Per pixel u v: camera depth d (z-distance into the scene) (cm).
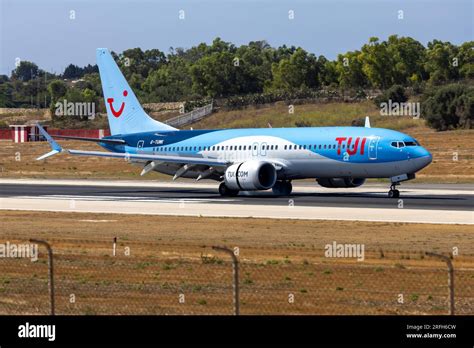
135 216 12106
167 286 6725
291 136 15362
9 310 5928
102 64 18225
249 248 8250
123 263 7800
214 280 6938
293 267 7394
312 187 17838
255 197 15150
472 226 10244
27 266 7712
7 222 11588
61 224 11238
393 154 14112
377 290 6425
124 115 18088
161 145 17262
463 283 6650
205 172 16325
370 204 13250
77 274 7300
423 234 9581
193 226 10756
